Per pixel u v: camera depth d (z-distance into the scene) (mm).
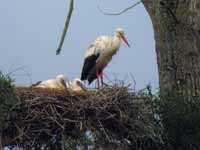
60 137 19109
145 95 19281
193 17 19891
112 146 19188
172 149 19297
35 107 18812
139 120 19156
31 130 18750
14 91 18641
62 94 19000
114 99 19094
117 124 19125
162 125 19297
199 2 19906
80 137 19125
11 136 18766
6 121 18516
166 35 20078
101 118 19031
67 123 19000
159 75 20203
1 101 18547
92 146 19141
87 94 19125
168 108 19281
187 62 19891
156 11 20141
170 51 20031
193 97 19469
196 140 19250
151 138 19172
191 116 19266
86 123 19000
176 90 19750
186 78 19859
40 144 19047
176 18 19984
